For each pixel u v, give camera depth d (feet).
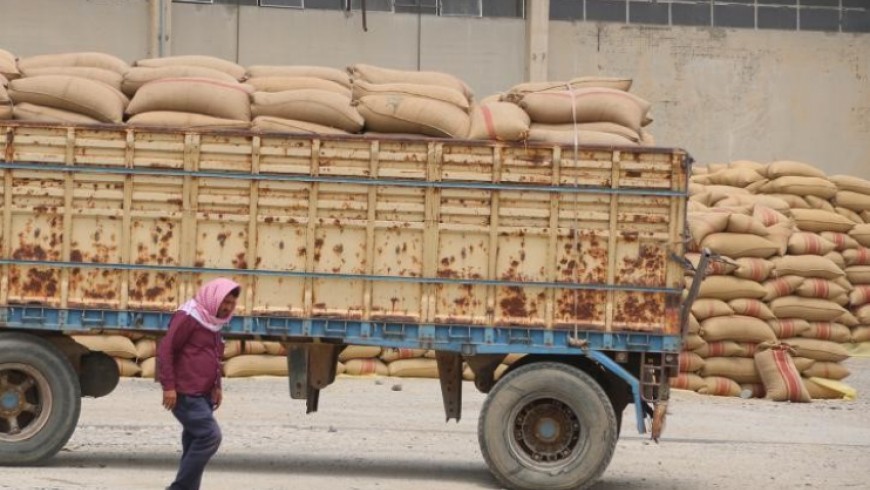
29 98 40.57
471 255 39.22
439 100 40.27
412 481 40.14
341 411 56.49
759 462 46.96
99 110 40.57
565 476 38.50
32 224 39.29
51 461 41.01
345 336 39.14
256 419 53.26
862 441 53.52
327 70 44.86
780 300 66.74
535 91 41.55
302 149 39.19
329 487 38.17
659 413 39.19
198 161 39.22
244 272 39.14
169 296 39.24
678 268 39.22
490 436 38.75
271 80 43.75
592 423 38.50
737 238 65.57
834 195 78.64
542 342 39.19
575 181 39.19
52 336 40.86
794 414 61.31
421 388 64.80
